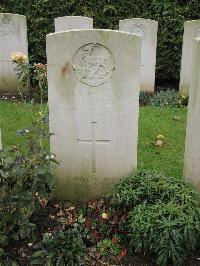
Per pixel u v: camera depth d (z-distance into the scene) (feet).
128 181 13.03
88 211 13.62
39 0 29.94
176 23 31.17
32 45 31.22
